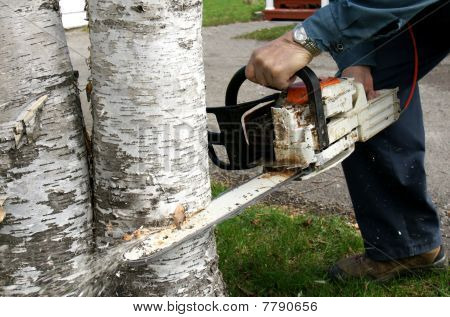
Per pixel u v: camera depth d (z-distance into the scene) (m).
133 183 1.81
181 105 1.78
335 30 1.85
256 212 3.23
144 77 1.73
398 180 2.42
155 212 1.83
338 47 1.89
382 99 2.20
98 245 1.93
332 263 2.77
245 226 3.08
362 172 2.46
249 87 5.89
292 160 1.88
